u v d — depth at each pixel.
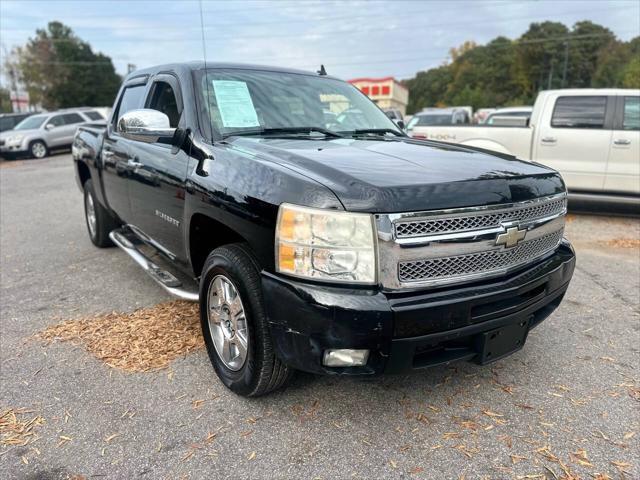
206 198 2.84
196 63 3.72
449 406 2.79
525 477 2.29
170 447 2.47
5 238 6.63
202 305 3.06
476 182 2.40
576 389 2.98
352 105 4.00
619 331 3.76
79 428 2.62
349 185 2.25
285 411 2.74
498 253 2.45
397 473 2.30
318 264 2.23
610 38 88.12
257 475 2.29
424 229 2.25
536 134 7.87
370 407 2.78
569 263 2.90
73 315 4.02
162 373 3.13
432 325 2.26
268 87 3.68
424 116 17.36
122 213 4.60
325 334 2.22
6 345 3.52
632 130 7.41
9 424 2.65
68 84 66.31
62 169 14.98
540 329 3.79
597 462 2.38
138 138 3.54
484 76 96.56
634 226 7.34
